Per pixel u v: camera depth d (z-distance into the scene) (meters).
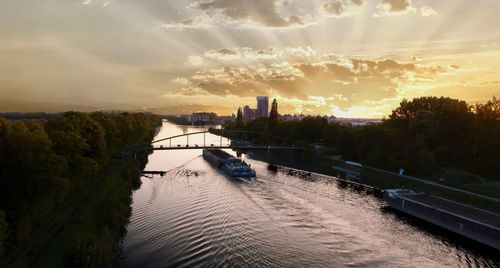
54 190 54.66
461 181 101.56
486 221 64.25
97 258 44.94
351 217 78.19
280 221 73.38
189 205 84.25
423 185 102.44
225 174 129.88
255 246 59.69
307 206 85.62
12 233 48.16
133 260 52.81
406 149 125.25
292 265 53.00
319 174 132.00
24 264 43.94
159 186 106.81
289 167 149.38
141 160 151.62
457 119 125.00
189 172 134.12
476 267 55.06
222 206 83.75
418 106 162.38
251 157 184.12
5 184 50.12
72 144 70.81
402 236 67.62
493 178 106.12
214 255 55.44
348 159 155.50
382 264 54.88
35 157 53.75
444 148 121.50
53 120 89.50
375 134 152.88
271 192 100.12
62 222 59.19
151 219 72.75
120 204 73.31
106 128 118.12
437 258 58.06
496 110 117.69
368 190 105.62
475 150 114.25
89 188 83.19
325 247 60.47
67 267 44.75
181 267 50.91
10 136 54.56
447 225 69.69
